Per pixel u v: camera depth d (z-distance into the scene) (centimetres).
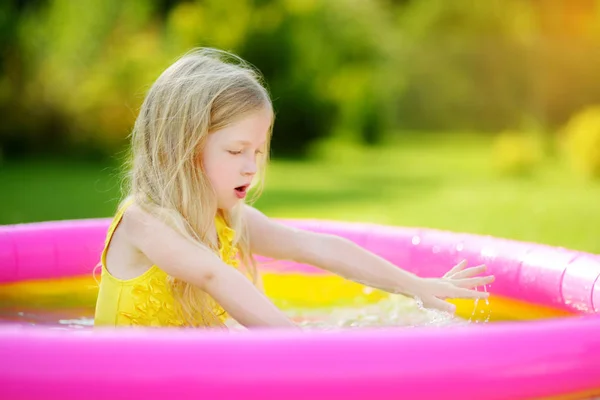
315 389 137
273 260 324
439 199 962
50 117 1370
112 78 1361
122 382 136
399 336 146
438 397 142
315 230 332
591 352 156
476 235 306
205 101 203
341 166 1383
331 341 141
